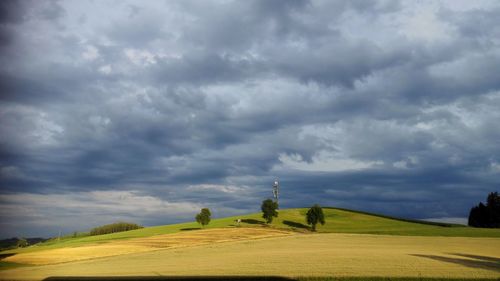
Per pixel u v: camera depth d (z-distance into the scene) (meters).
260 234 95.88
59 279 40.41
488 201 138.88
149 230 124.44
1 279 41.62
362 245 69.69
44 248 80.75
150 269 44.88
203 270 42.69
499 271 40.38
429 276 37.19
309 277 36.81
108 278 39.44
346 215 149.12
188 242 80.81
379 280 35.56
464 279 35.75
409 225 127.00
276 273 39.41
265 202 127.88
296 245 70.94
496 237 83.88
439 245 68.62
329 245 70.19
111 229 152.75
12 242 102.62
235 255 56.62
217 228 114.12
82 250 70.12
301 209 160.12
